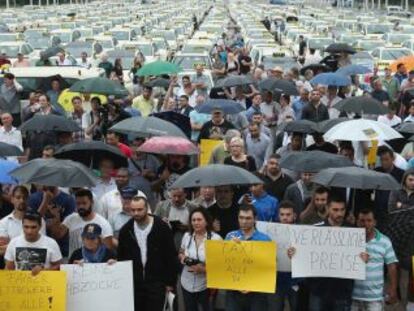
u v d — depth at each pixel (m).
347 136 16.39
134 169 17.44
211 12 125.81
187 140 16.92
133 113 23.50
